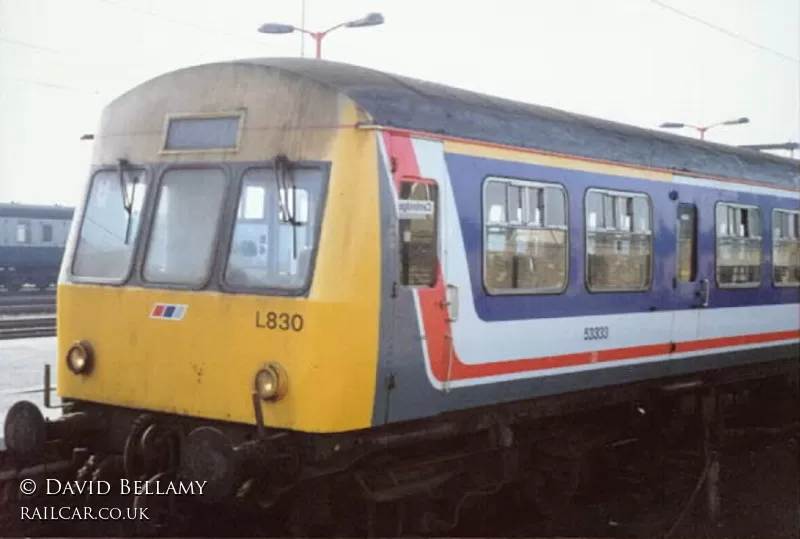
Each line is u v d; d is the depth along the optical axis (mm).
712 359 10492
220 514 7277
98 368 7055
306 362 6219
